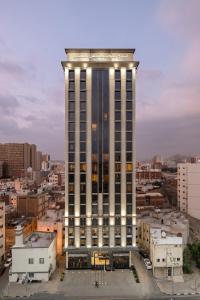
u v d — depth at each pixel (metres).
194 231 133.00
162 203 186.88
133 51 101.50
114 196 99.62
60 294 79.69
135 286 84.25
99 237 98.44
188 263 94.44
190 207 162.50
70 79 100.31
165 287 83.62
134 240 98.81
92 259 97.25
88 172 99.75
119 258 97.75
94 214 99.06
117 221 99.12
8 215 136.25
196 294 79.62
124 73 100.56
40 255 88.31
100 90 100.69
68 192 99.25
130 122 100.75
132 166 100.25
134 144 100.56
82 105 100.44
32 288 83.25
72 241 98.56
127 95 100.94
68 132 100.12
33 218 131.75
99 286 84.31
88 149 100.00
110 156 100.19
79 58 101.19
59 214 132.12
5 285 85.12
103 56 101.38
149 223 109.81
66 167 99.50
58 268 98.06
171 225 111.81
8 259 101.75
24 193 162.00
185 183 166.88
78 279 89.12
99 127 100.62
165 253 91.88
